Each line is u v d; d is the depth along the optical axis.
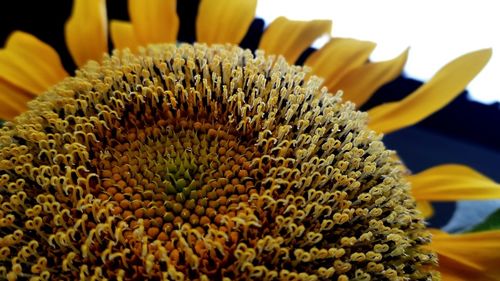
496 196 0.18
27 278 0.12
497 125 0.32
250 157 0.14
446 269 0.17
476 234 0.17
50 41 0.28
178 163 0.14
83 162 0.14
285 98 0.16
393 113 0.20
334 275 0.13
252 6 0.21
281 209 0.13
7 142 0.15
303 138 0.14
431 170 0.19
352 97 0.20
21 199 0.13
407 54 0.21
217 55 0.16
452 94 0.19
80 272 0.12
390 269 0.13
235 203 0.14
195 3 0.28
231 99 0.15
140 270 0.12
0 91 0.19
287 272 0.12
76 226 0.12
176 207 0.14
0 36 0.28
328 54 0.21
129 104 0.15
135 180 0.14
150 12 0.21
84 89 0.16
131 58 0.17
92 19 0.20
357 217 0.14
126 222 0.13
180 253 0.12
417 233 0.15
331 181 0.14
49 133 0.14
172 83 0.16
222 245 0.12
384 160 0.16
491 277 0.17
